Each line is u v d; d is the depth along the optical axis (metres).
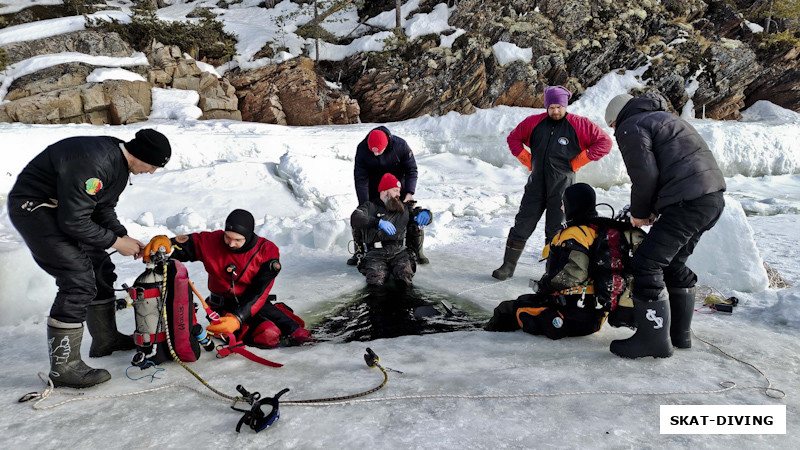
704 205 2.86
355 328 4.05
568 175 4.95
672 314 3.25
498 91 16.83
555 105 4.83
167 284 3.05
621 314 3.27
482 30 17.38
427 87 16.66
